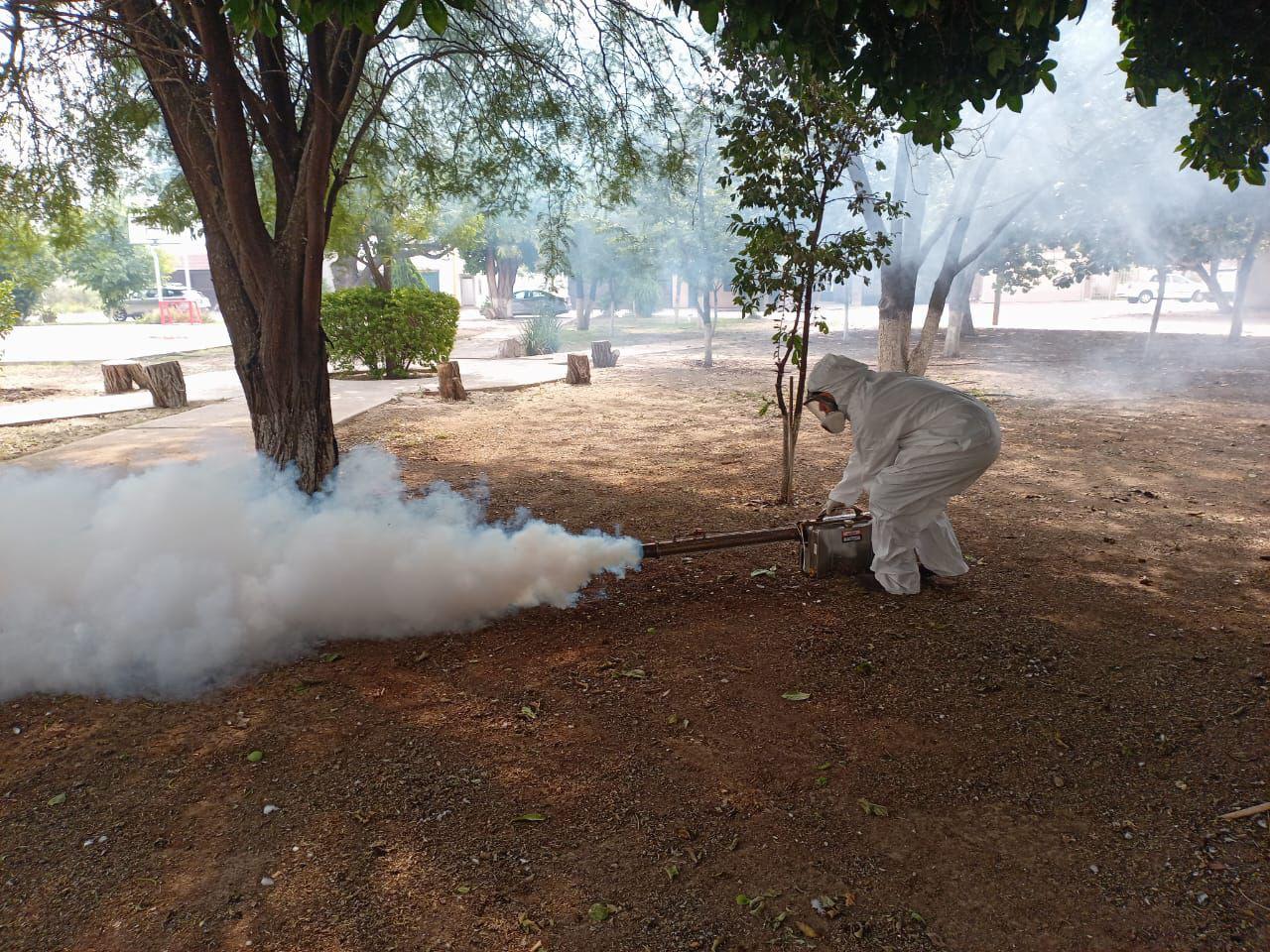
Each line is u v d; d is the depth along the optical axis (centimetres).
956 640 426
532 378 1523
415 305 1491
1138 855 272
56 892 261
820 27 355
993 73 354
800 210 634
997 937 241
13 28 499
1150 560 540
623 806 300
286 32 623
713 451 907
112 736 348
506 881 264
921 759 327
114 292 4197
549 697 377
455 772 321
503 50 702
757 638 434
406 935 243
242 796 307
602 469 830
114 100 698
